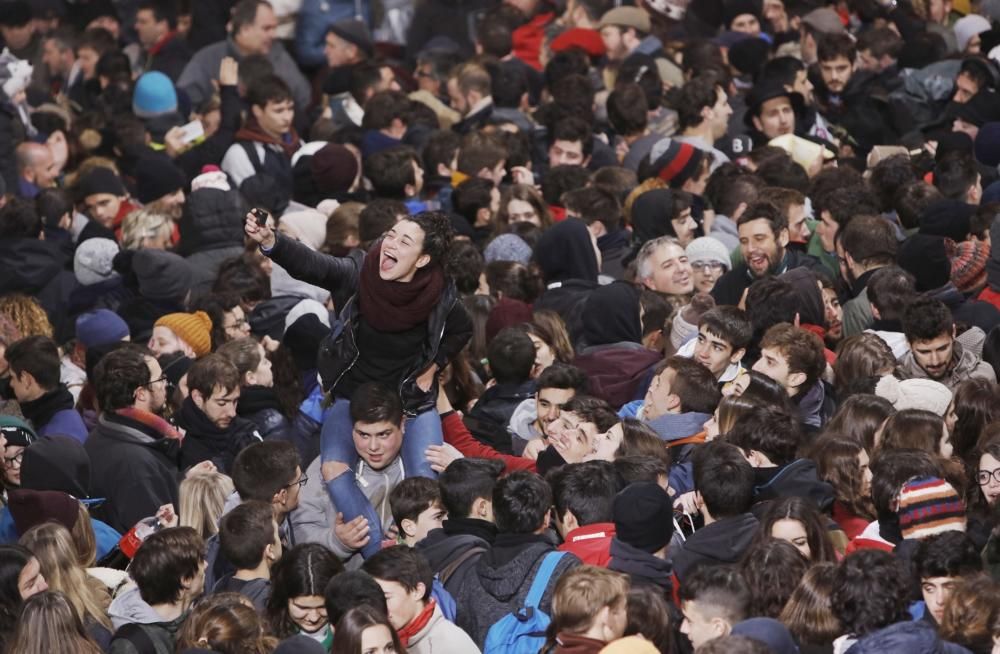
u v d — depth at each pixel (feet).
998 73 125.39
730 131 130.11
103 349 89.56
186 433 82.07
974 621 52.80
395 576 58.70
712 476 62.34
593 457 70.59
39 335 86.69
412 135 128.77
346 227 101.24
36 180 130.72
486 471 65.87
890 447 67.46
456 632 59.36
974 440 69.92
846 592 53.78
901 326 83.15
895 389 73.72
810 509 60.54
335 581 57.26
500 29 154.71
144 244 105.60
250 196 117.08
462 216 107.96
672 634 57.72
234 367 81.51
